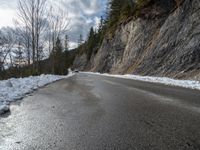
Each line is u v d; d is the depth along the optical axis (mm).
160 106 7785
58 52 49594
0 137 4605
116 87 14852
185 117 6168
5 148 4004
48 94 11375
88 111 7047
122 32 46906
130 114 6566
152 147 3998
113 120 5895
